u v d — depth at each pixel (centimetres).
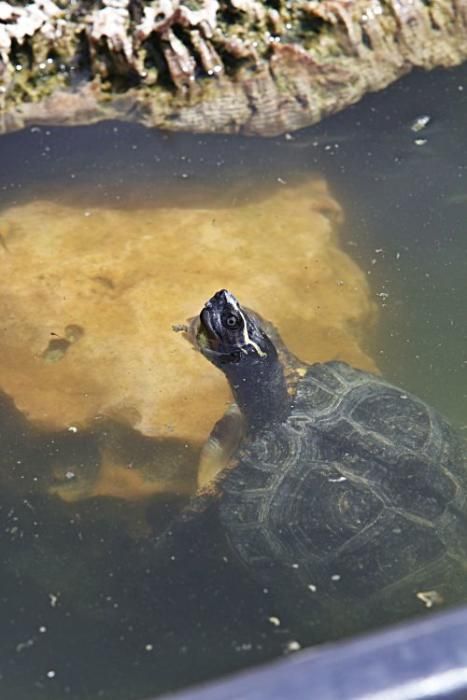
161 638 104
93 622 105
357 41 145
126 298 124
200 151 139
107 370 120
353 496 107
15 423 117
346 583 105
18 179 136
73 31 145
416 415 111
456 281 126
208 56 143
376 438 110
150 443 116
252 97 143
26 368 120
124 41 142
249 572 107
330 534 106
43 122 142
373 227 131
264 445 111
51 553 109
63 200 134
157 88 144
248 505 108
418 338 122
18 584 108
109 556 109
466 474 108
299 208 132
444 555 104
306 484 108
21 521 111
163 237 129
